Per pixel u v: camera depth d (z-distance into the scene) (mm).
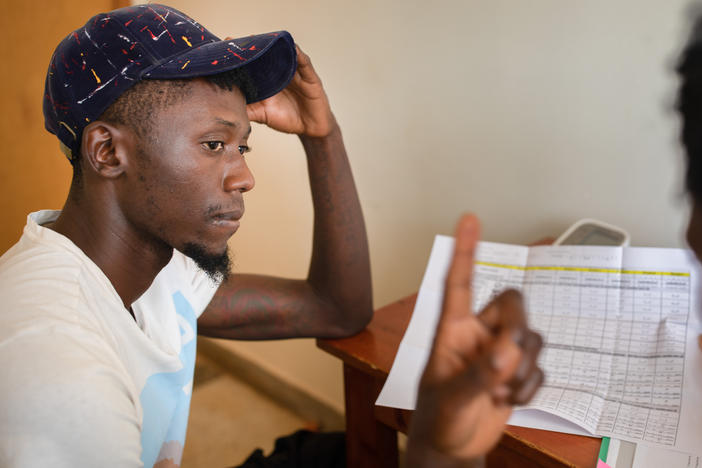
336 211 994
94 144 637
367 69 1481
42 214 736
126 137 637
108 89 625
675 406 710
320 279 1004
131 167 645
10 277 621
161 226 671
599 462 646
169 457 797
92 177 659
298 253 1856
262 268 1991
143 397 719
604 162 1180
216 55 643
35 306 588
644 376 766
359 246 1004
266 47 661
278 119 958
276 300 1000
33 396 518
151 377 733
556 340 850
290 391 2002
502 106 1280
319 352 1884
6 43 1924
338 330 1000
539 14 1174
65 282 626
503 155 1312
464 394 323
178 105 635
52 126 675
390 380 841
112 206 667
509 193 1331
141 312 764
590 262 930
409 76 1406
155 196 654
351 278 984
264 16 1688
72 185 692
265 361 2088
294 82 933
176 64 629
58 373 532
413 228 1526
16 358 540
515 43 1222
